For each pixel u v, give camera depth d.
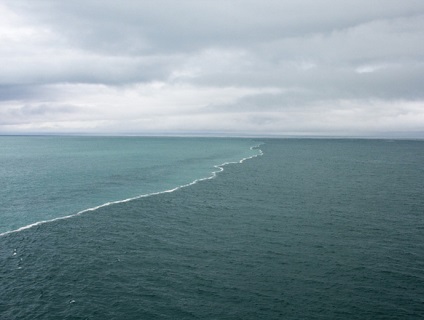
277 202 44.28
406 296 20.19
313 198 46.75
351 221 35.59
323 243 29.08
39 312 18.59
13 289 21.09
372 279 22.38
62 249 27.67
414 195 48.91
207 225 34.25
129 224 34.53
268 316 18.11
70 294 20.53
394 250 27.52
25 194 47.94
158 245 28.62
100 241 29.56
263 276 22.78
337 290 20.88
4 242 29.11
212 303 19.42
